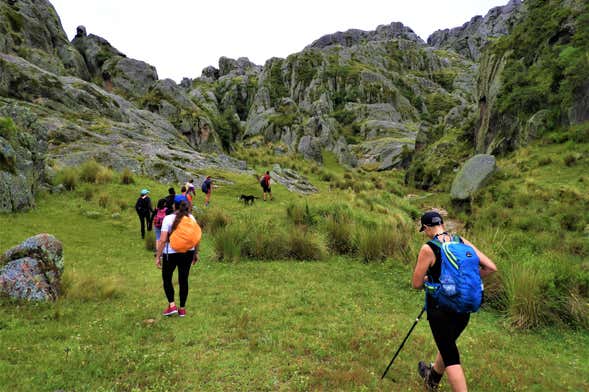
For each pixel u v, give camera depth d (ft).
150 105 147.43
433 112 470.39
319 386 12.40
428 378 12.82
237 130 235.81
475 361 15.76
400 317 20.97
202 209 56.13
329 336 17.04
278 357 14.44
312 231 41.86
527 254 29.09
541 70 111.34
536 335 20.13
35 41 118.62
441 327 10.98
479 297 10.46
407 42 627.05
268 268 31.22
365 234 37.37
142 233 41.47
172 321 17.93
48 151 71.67
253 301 22.07
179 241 18.13
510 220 58.49
